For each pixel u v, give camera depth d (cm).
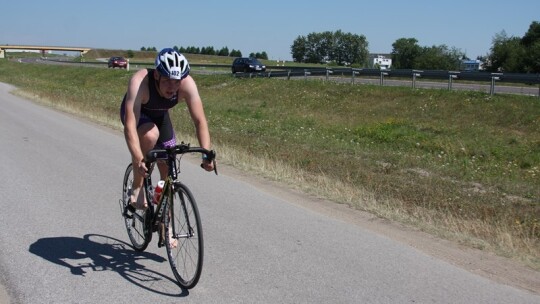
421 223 625
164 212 441
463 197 770
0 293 405
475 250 541
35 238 535
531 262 509
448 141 1451
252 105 2527
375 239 562
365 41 10306
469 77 2180
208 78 3431
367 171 932
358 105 2233
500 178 959
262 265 476
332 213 669
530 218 680
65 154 1028
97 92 2938
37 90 2802
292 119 1997
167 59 412
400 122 1817
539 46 4406
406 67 7431
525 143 1470
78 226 580
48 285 421
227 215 640
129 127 425
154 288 422
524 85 2661
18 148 1073
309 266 476
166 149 421
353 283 440
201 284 431
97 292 411
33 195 705
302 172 902
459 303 407
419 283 444
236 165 967
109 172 872
